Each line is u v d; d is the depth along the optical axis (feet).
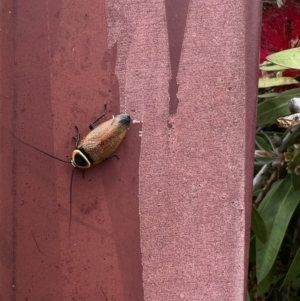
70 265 0.56
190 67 0.56
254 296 0.79
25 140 0.56
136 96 0.56
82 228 0.56
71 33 0.56
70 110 0.56
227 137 0.55
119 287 0.55
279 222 0.73
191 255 0.55
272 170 0.81
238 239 0.55
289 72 0.70
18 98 0.56
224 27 0.55
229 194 0.55
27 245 0.56
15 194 0.56
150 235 0.55
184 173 0.55
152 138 0.56
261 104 0.76
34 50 0.56
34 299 0.56
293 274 0.74
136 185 0.56
